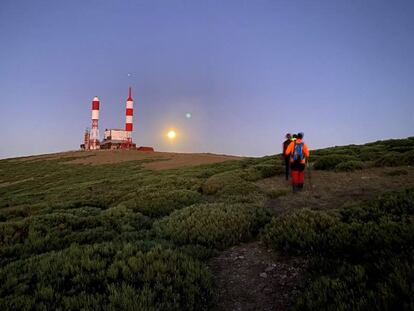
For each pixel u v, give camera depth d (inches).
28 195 935.7
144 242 235.0
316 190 427.2
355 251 177.9
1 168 2447.1
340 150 848.9
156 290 150.6
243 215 277.6
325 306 124.8
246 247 233.6
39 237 266.5
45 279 164.2
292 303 142.9
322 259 176.9
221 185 543.2
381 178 446.0
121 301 136.7
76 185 1015.6
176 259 188.5
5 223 301.4
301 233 209.8
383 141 935.0
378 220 211.0
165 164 1929.1
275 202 386.9
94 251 206.8
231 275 184.9
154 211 406.9
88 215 386.9
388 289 118.2
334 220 222.8
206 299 150.9
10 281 159.8
